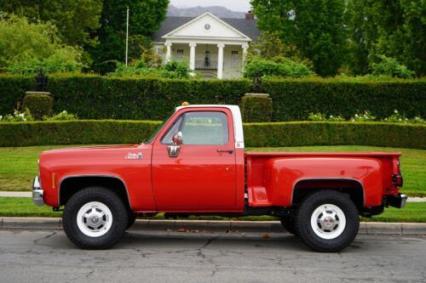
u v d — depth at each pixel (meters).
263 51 50.19
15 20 40.22
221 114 9.57
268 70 32.62
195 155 9.41
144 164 9.36
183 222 11.45
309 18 55.81
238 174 9.40
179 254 9.13
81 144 24.97
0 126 24.25
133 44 63.09
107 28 63.22
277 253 9.34
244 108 26.95
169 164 9.37
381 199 9.44
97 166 9.32
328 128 25.28
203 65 70.88
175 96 29.17
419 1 35.59
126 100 29.30
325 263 8.62
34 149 23.64
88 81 29.11
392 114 28.62
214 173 9.38
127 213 9.80
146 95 29.27
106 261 8.55
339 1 56.84
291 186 9.27
